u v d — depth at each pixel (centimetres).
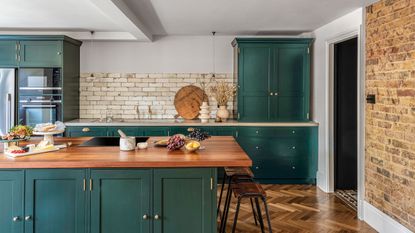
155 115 588
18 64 498
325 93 483
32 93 502
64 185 256
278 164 518
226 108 554
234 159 257
